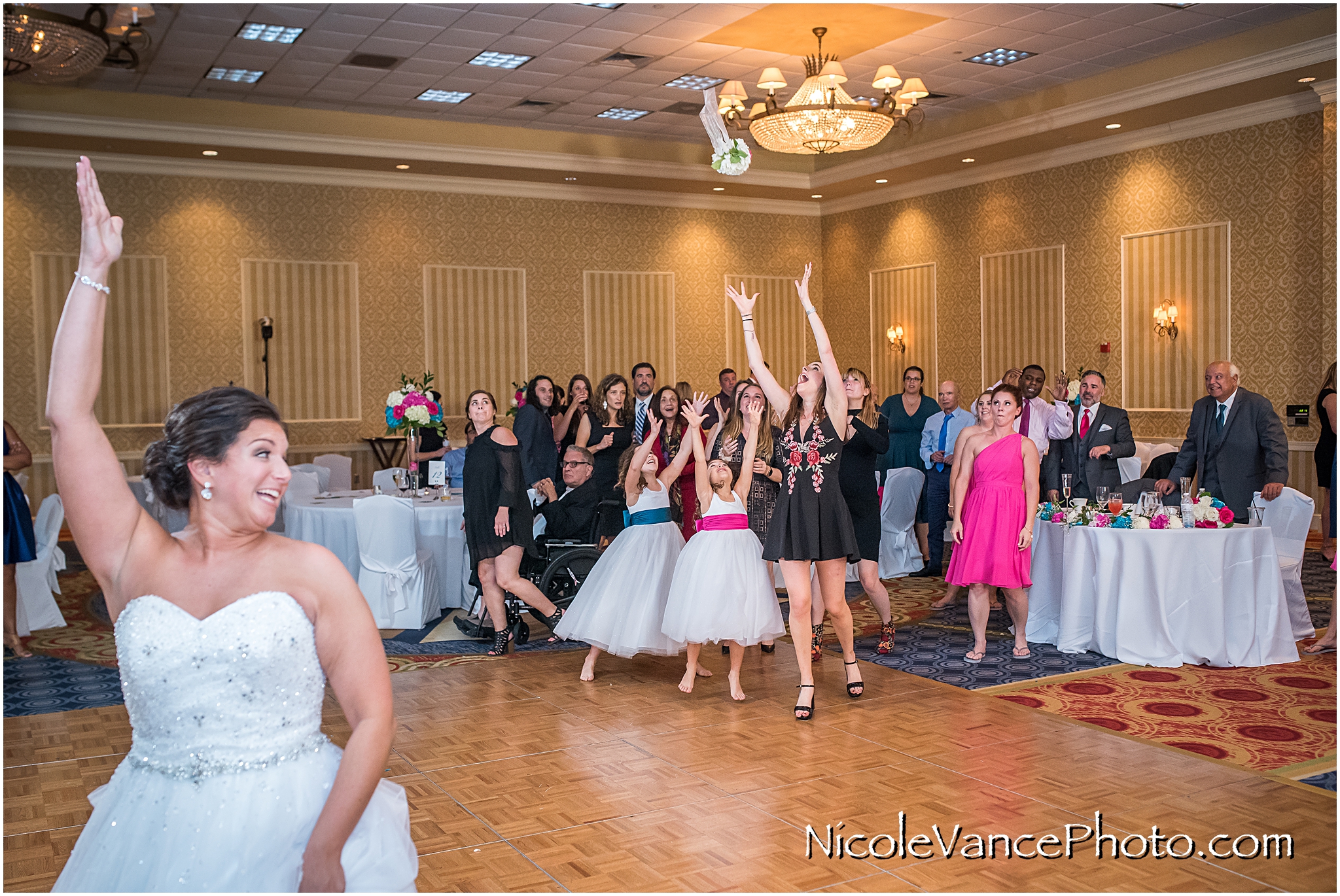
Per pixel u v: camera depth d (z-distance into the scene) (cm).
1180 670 532
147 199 1148
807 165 1395
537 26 855
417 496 757
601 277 1392
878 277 1447
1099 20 862
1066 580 577
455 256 1306
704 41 902
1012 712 458
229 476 166
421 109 1130
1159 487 645
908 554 844
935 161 1241
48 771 396
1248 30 898
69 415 164
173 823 159
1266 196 988
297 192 1220
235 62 942
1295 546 600
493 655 590
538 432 791
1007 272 1258
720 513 485
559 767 393
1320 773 374
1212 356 1044
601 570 529
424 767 394
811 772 382
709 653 600
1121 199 1122
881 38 902
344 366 1255
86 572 902
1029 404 766
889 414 916
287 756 166
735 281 1485
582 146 1256
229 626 160
